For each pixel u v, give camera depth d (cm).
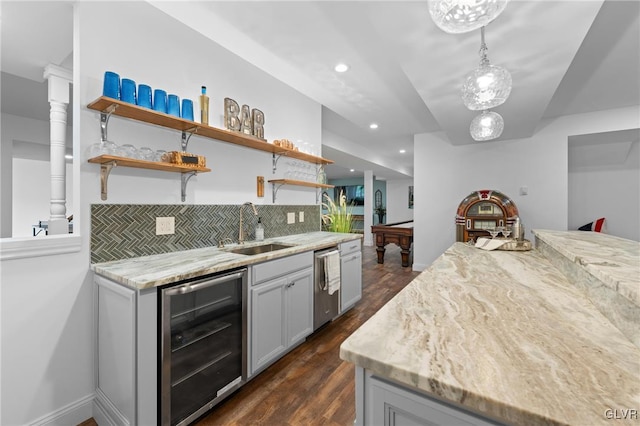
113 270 155
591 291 104
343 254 304
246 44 223
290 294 227
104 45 175
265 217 292
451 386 55
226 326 175
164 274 146
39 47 198
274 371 209
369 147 663
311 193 364
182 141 215
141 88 178
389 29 175
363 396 69
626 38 230
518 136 429
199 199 229
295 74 272
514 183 447
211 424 158
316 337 264
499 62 210
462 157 483
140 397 135
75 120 167
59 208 196
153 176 200
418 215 518
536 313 91
